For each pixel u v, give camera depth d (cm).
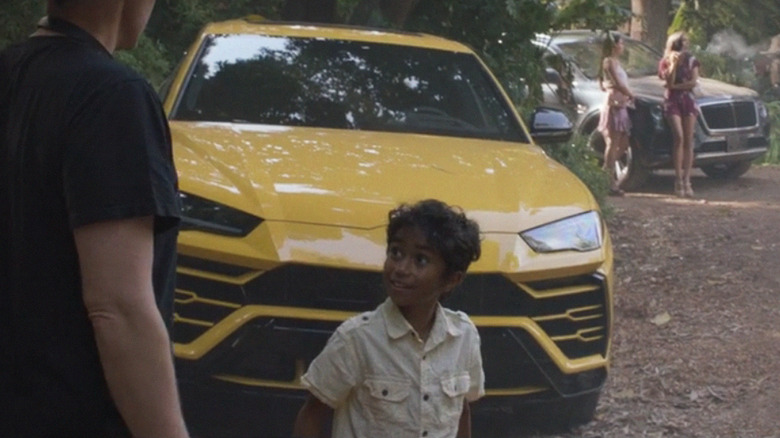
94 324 241
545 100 1434
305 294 525
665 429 621
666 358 732
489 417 606
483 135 684
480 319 541
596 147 1471
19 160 251
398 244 350
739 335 774
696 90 1445
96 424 252
